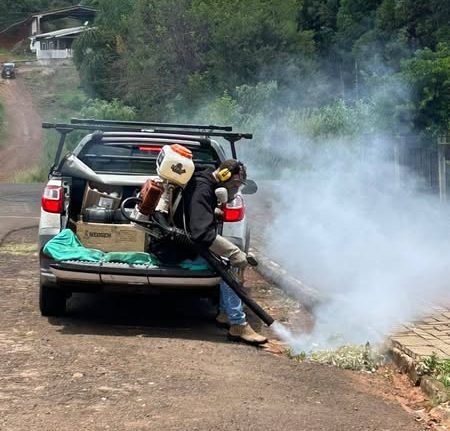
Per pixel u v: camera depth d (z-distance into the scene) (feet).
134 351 20.49
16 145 181.57
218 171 21.58
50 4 355.77
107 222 23.15
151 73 149.89
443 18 129.18
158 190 21.12
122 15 178.60
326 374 19.93
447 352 20.52
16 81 244.63
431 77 57.57
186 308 26.66
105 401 16.63
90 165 25.49
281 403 17.22
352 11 160.45
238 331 22.20
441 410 17.39
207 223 20.89
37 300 26.40
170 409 16.35
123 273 21.63
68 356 19.70
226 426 15.57
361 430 15.97
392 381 20.02
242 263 21.31
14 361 19.15
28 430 14.85
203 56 148.77
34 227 44.60
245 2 155.43
